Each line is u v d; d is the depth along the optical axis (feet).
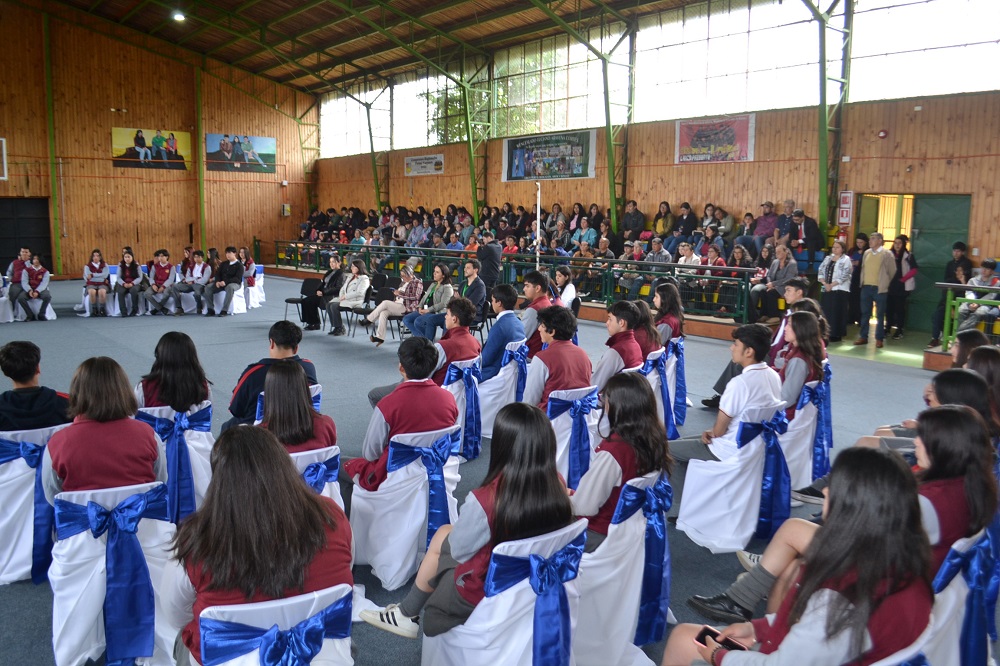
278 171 73.77
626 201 48.19
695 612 10.15
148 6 58.70
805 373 13.34
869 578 5.20
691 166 44.37
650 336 16.49
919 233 36.17
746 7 41.11
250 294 43.14
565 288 29.19
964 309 27.27
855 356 30.07
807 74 38.99
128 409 9.06
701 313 36.14
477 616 6.95
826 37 35.68
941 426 7.31
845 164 37.78
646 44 46.11
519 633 6.89
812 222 37.42
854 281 35.65
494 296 18.04
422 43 56.95
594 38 48.83
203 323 36.99
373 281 34.19
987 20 32.73
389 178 67.31
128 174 65.31
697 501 12.25
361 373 25.23
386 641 9.37
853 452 5.52
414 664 8.90
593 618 8.30
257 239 72.79
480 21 50.24
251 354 28.66
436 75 61.11
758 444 11.84
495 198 57.16
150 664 8.71
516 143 54.60
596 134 49.32
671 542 12.30
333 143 73.97
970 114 33.50
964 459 7.19
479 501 7.00
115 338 32.01
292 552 5.75
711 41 42.91
